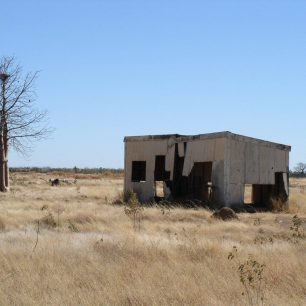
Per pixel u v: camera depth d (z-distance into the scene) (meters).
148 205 26.47
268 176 28.03
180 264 9.61
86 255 10.33
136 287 7.79
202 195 29.97
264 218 22.31
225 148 24.97
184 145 27.30
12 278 8.34
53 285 7.92
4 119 36.19
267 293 7.64
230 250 11.25
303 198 32.16
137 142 29.17
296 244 12.38
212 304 7.11
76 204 25.27
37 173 82.38
